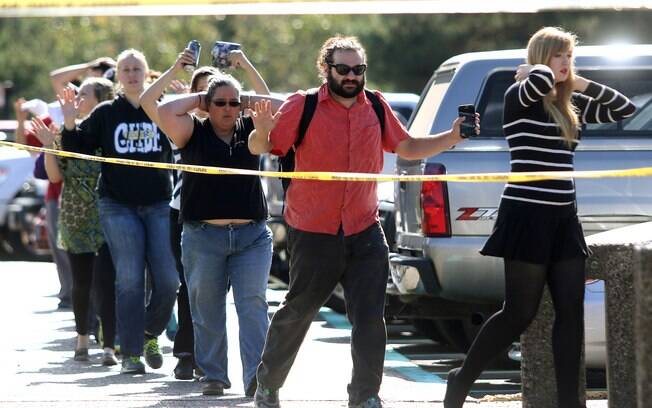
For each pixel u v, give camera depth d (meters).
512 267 23.47
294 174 23.38
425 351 39.78
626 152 32.66
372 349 24.53
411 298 33.72
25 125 45.56
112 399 28.50
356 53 23.95
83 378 32.41
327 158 24.33
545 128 23.28
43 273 61.75
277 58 141.12
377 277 24.67
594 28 99.75
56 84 42.50
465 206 32.47
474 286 32.50
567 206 23.27
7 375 32.91
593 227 32.38
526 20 114.44
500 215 23.45
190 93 31.41
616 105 23.98
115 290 34.91
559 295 23.44
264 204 29.02
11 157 71.19
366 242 24.58
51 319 45.12
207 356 29.44
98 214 34.94
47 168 35.38
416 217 33.78
